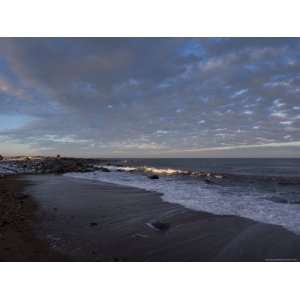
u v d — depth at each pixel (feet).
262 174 73.31
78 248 16.69
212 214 25.62
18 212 26.00
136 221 23.26
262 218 23.93
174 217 24.68
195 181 57.31
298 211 26.61
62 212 26.61
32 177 73.26
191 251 16.56
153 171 97.86
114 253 16.10
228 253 16.28
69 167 110.83
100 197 35.94
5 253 15.34
